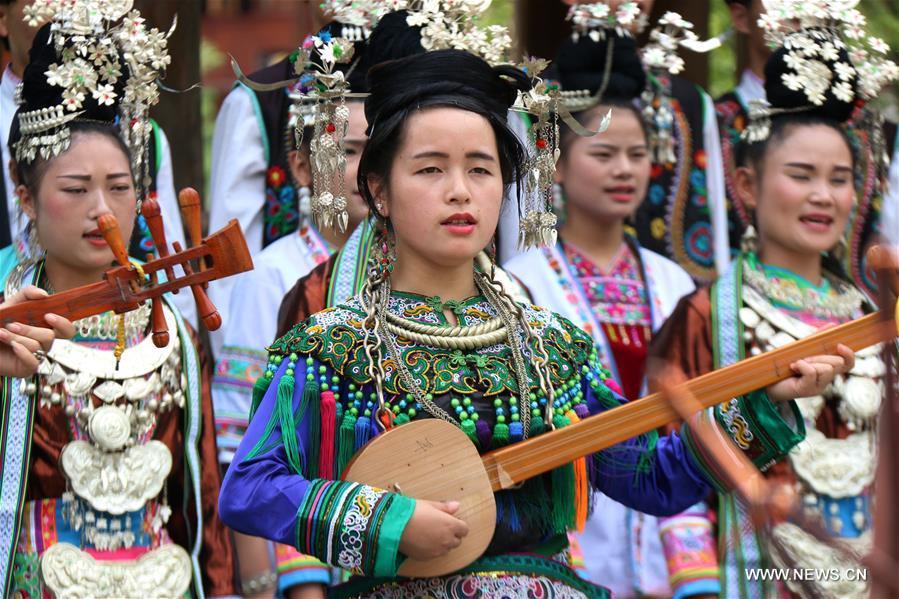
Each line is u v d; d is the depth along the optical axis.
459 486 8.12
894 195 13.33
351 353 8.36
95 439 10.33
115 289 8.84
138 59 10.58
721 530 11.03
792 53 11.68
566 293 13.12
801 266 11.79
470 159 8.45
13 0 12.98
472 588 8.19
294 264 12.54
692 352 11.56
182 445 10.70
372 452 8.09
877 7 19.64
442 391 8.31
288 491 8.02
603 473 8.79
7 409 10.26
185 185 16.14
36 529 10.23
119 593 10.25
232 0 34.81
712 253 14.62
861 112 12.57
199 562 10.70
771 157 11.76
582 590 8.56
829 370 8.55
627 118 13.23
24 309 8.86
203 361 10.94
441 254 8.42
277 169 13.62
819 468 11.05
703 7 17.16
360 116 11.82
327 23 13.03
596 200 13.23
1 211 12.68
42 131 10.48
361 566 7.86
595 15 13.21
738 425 8.70
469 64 8.57
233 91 13.93
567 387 8.63
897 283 6.67
